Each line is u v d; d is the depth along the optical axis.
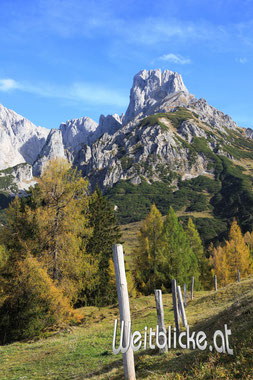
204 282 59.56
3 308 24.19
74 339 19.83
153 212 46.72
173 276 43.75
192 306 25.27
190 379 7.70
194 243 61.09
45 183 27.25
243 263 56.25
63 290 25.91
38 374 13.26
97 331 22.17
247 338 8.79
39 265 24.22
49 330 24.39
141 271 46.00
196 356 9.26
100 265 35.72
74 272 26.66
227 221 167.25
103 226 38.91
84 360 14.18
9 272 25.25
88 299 34.66
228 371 7.31
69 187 27.55
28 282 23.92
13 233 27.55
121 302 7.61
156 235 46.38
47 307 23.92
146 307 29.67
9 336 23.41
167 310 25.72
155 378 8.60
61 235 26.48
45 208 27.09
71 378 11.91
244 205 179.62
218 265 58.66
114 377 10.24
